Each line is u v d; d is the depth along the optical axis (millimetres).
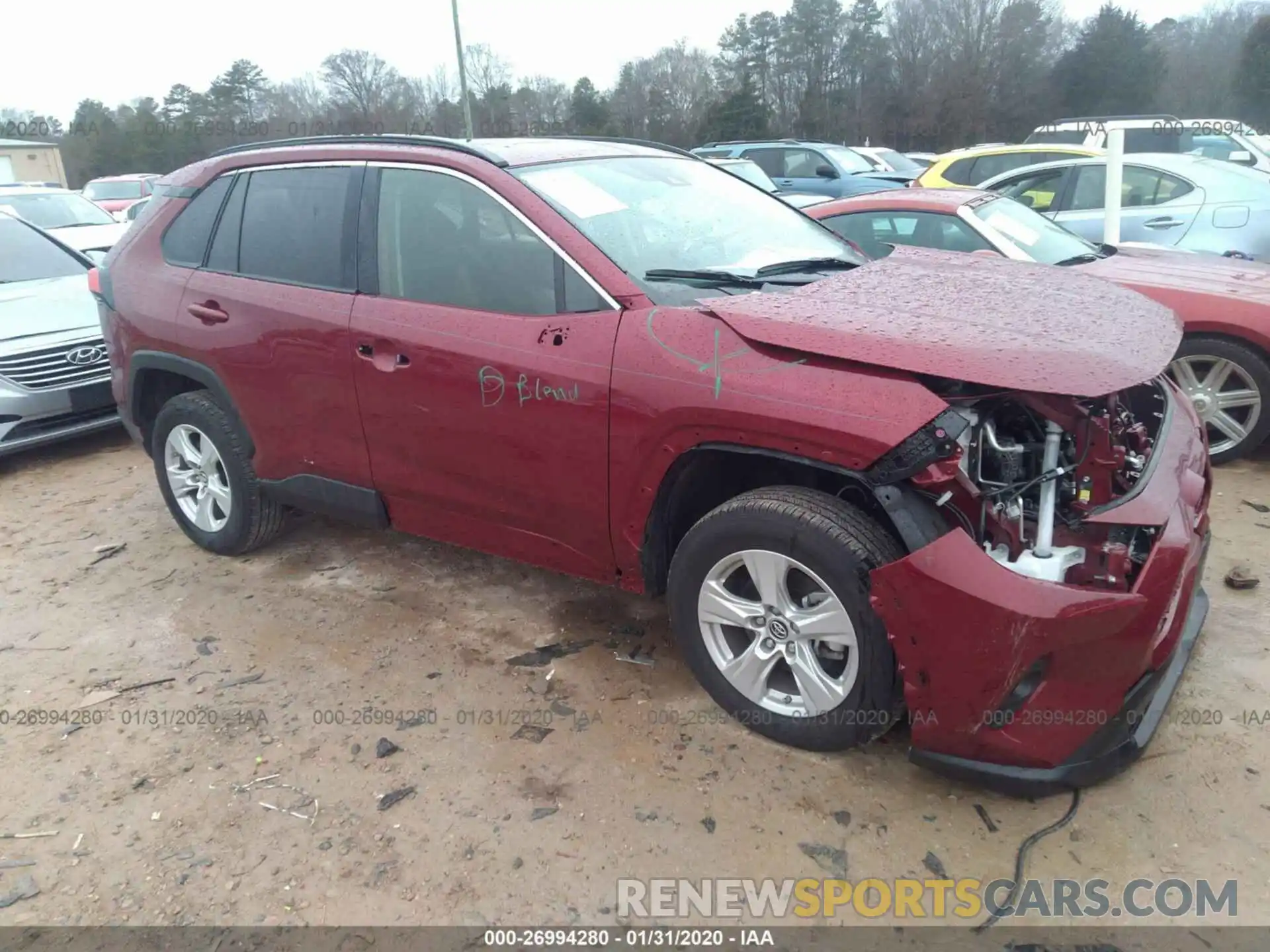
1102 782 2746
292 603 4039
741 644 3047
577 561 3279
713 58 50406
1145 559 2467
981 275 3367
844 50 48281
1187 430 3033
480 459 3311
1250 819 2588
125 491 5566
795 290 3074
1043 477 2479
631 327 2914
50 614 4031
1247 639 3441
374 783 2885
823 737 2814
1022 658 2342
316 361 3658
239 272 3988
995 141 46031
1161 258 5730
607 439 2961
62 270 7223
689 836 2623
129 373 4445
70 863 2611
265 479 4113
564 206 3221
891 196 6113
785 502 2699
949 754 2568
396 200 3523
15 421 5723
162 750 3084
